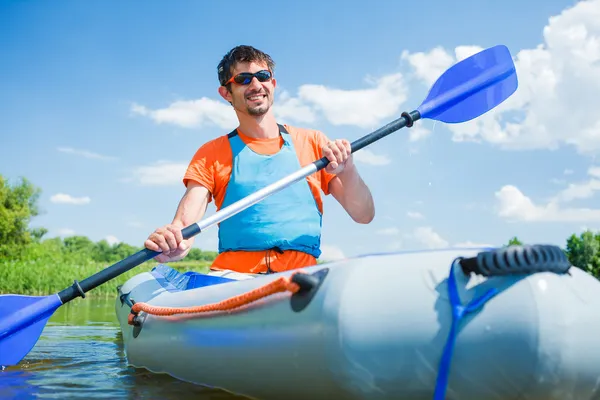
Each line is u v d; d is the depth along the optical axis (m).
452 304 1.40
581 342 1.37
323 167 2.44
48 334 4.28
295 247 2.47
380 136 2.64
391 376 1.43
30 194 42.25
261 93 2.57
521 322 1.34
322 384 1.50
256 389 1.75
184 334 2.03
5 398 1.99
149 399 1.92
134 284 2.78
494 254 1.38
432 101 2.84
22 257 40.38
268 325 1.64
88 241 58.91
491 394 1.39
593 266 34.03
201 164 2.62
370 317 1.43
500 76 3.06
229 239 2.49
